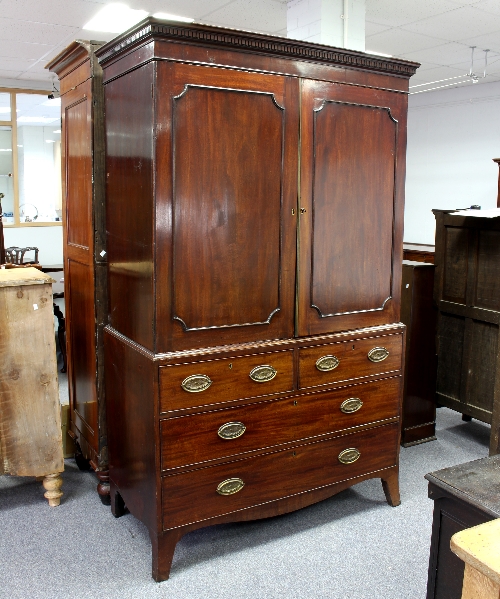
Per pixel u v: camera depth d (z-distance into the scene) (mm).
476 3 4363
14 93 8039
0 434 2385
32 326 2369
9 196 10367
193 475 2043
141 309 2016
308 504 2332
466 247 3188
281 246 2125
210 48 1882
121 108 2068
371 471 2479
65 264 2795
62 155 2734
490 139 7383
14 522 2383
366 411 2424
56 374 2436
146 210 1912
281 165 2082
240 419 2109
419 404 3223
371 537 2303
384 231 2393
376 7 4488
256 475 2178
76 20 4965
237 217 2020
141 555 2174
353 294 2344
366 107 2256
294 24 4559
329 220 2227
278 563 2131
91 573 2061
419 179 8438
